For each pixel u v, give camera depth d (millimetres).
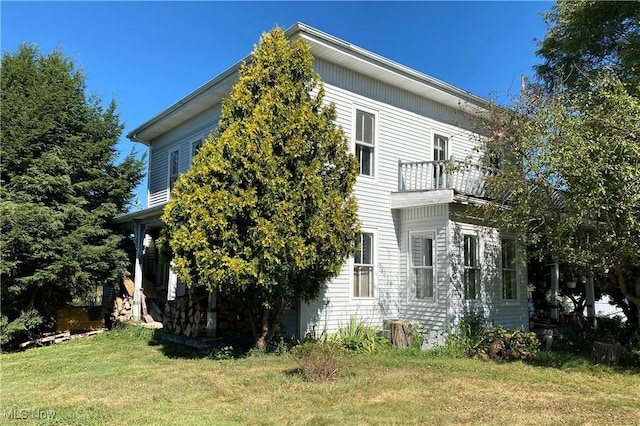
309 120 8672
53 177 13312
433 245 10844
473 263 11195
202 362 8453
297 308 9977
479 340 9945
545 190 8430
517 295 12070
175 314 11281
